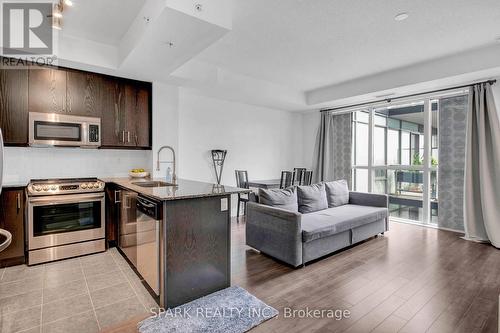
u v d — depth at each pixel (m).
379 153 5.41
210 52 3.63
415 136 4.88
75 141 3.31
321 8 2.55
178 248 2.13
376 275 2.70
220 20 2.28
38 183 3.03
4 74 2.93
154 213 2.13
